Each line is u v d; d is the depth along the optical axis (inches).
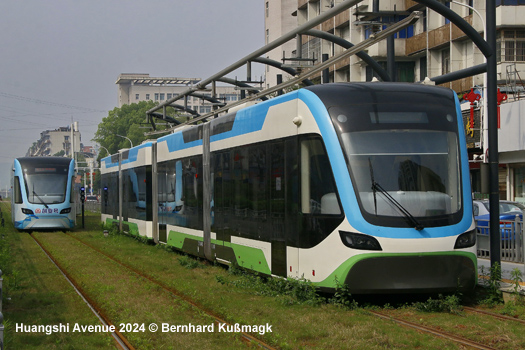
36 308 442.3
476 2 1384.1
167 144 800.9
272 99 504.4
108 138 3863.2
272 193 494.9
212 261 648.4
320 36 599.2
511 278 472.7
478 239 704.4
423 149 424.8
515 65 1289.4
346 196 411.8
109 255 778.2
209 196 636.1
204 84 820.6
